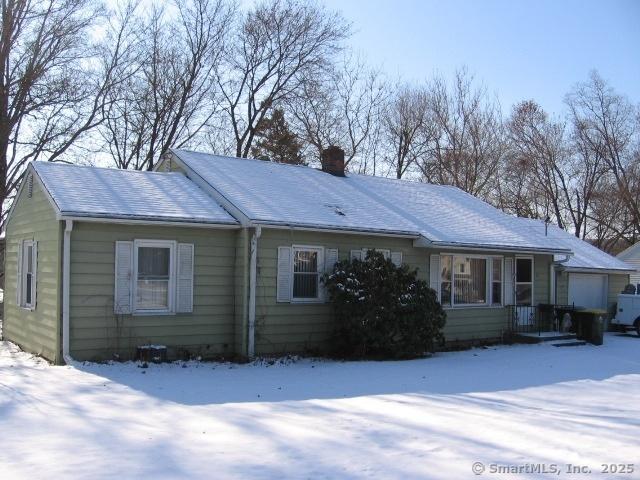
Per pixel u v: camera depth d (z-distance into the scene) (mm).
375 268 15391
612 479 5645
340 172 21484
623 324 23797
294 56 37469
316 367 13719
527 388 11492
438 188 24156
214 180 16484
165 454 6371
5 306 17984
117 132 31422
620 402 10234
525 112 46750
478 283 19547
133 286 13719
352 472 5848
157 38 34000
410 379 12172
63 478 5562
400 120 42469
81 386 10430
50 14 26156
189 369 12961
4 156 25141
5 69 25312
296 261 15719
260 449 6605
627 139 45656
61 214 12656
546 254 20984
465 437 7195
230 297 15016
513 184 46156
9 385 10367
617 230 46719
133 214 13453
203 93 34344
